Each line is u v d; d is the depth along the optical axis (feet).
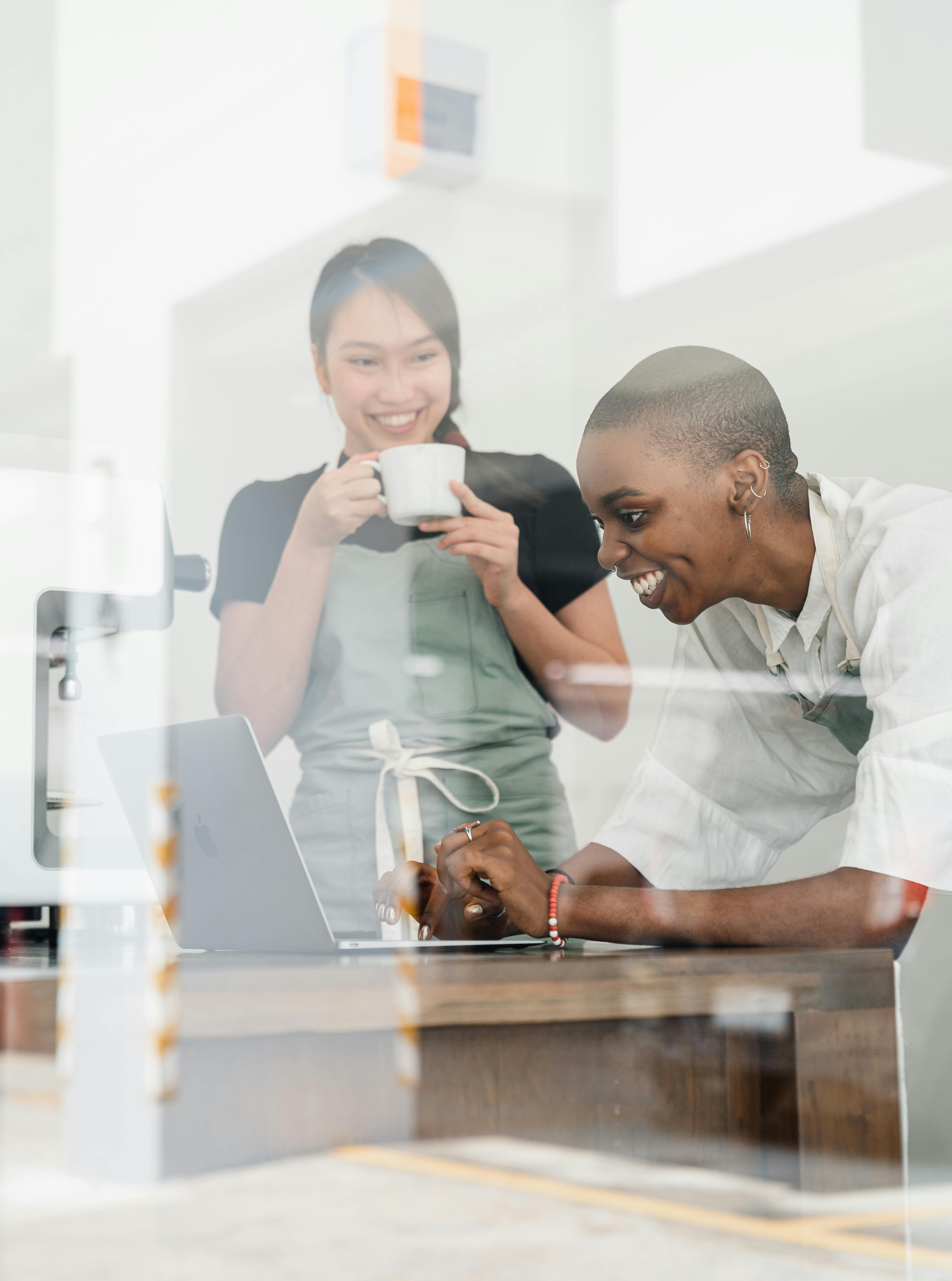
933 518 4.87
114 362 5.95
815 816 5.06
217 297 6.08
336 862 5.56
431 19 6.40
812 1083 2.95
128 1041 2.45
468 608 5.75
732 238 6.47
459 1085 2.68
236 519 5.86
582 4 6.64
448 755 5.65
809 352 6.28
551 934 3.47
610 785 5.66
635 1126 2.82
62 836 3.83
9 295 5.88
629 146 6.52
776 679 5.16
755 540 5.29
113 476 4.22
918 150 6.58
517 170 6.42
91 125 6.05
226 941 3.37
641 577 5.60
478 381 6.20
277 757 5.65
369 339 6.11
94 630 4.14
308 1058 2.59
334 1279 2.57
